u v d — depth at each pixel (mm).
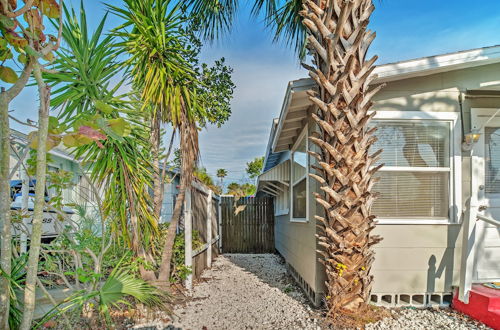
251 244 11820
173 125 4438
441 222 4254
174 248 5523
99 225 5172
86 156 3996
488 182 4355
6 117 1371
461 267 3994
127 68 4301
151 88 4117
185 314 4180
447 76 4395
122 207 4094
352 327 3492
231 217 11914
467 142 4242
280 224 9695
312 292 4645
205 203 8164
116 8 4102
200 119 5129
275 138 6109
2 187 1371
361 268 3648
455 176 4293
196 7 5496
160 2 4473
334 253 3705
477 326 3551
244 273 7305
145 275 4305
